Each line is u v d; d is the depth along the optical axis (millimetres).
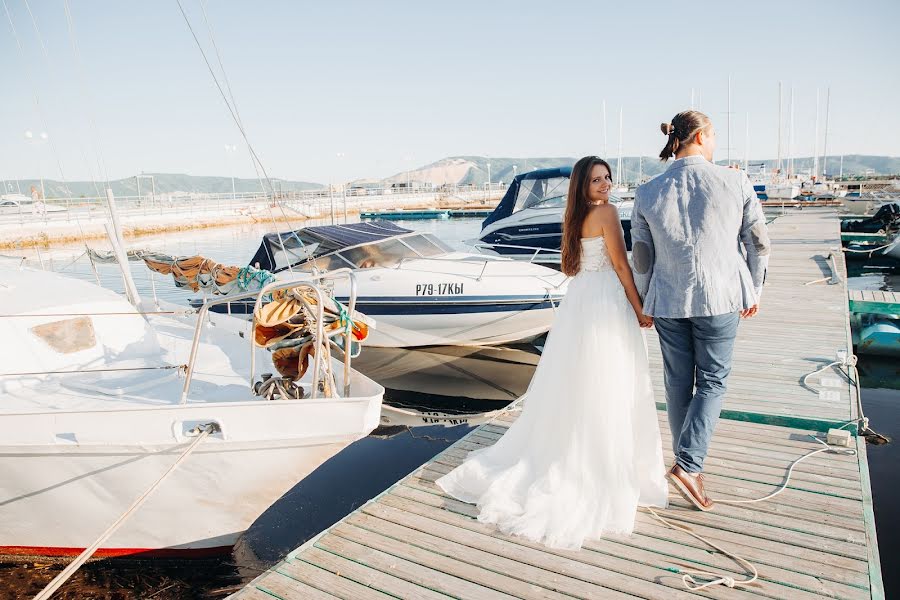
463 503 3018
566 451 2801
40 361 4305
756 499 2914
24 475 3449
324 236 8406
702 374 2703
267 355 4941
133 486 3482
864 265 16547
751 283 2572
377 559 2566
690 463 2760
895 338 7777
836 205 26750
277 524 4113
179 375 4422
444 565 2504
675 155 2676
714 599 2229
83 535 3635
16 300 4496
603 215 2693
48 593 2438
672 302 2539
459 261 8555
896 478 4590
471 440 3779
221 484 3502
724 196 2473
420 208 50125
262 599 2340
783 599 2219
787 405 4094
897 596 3225
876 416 5961
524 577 2402
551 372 2881
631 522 2662
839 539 2568
